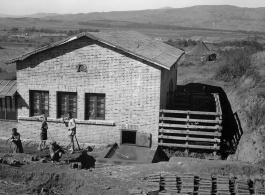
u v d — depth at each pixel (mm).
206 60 46281
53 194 11430
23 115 18516
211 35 159500
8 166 12609
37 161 13703
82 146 17828
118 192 11070
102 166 14781
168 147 17594
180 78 35781
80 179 12008
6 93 18156
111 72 17312
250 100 18562
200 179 11477
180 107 21984
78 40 17406
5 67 42312
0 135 18766
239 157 15023
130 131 17547
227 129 21031
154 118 17125
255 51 34531
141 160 15086
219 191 11023
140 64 16969
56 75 17922
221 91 28578
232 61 33094
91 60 17438
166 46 24391
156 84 16922
